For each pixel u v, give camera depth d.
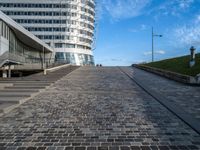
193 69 20.14
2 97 11.21
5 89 14.05
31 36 40.97
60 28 82.62
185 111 8.77
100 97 12.00
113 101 10.91
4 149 5.36
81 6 85.50
